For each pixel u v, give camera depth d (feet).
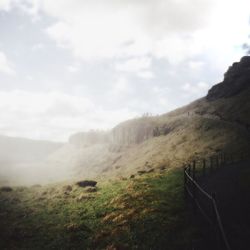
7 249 61.31
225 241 36.47
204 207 56.18
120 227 62.90
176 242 49.78
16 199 105.19
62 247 60.08
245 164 113.39
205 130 294.05
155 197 77.66
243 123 255.50
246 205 54.54
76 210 83.15
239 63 446.19
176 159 219.82
